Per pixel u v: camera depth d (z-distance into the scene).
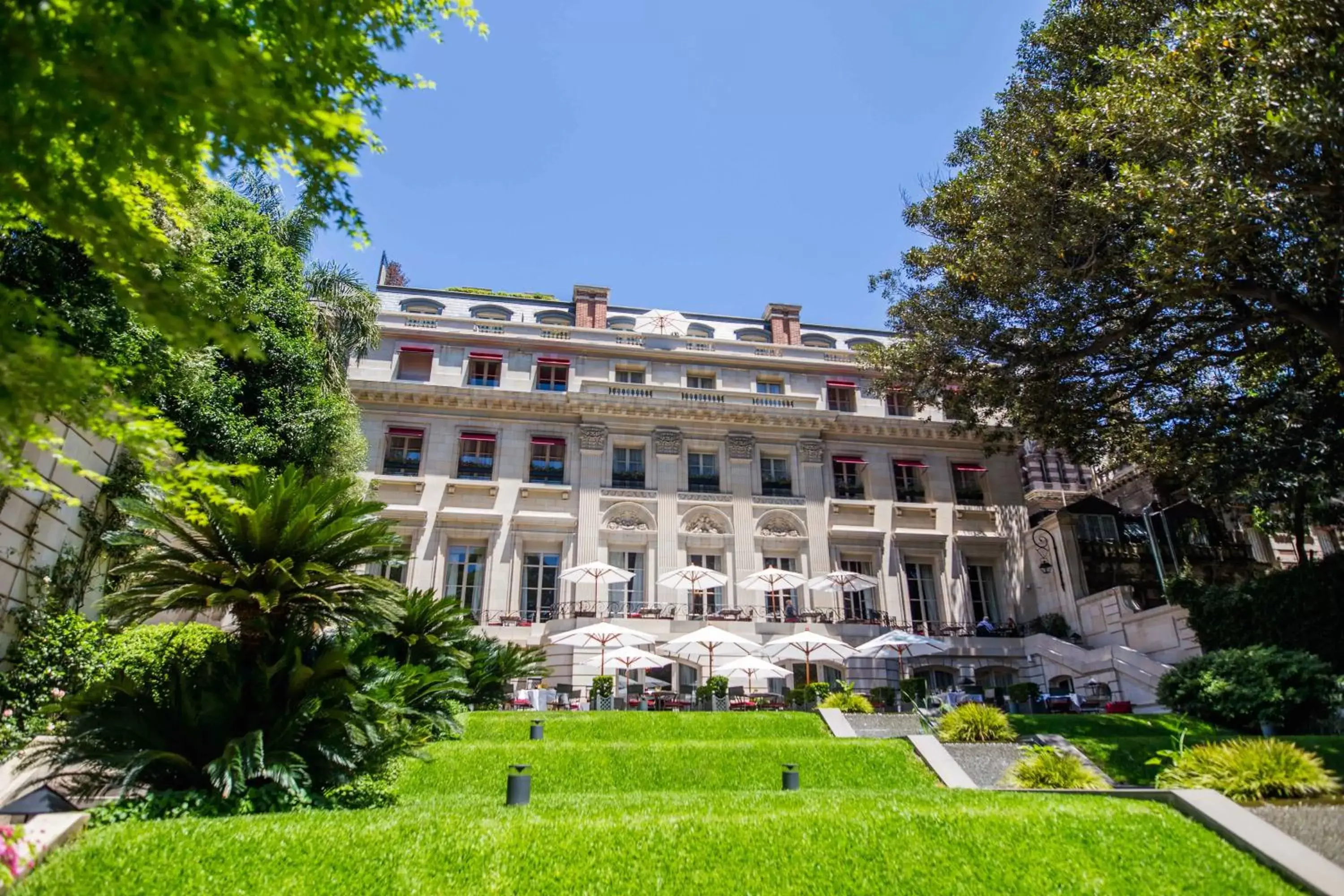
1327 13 11.81
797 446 33.00
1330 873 6.04
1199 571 30.62
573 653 26.50
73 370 4.15
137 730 8.59
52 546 12.52
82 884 5.77
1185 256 13.70
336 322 22.48
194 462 4.71
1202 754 8.96
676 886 6.12
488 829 6.90
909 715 17.02
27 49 3.73
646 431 32.03
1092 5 18.14
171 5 3.96
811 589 30.06
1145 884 6.11
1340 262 13.39
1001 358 20.19
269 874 6.04
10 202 4.68
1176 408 20.31
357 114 4.37
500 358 32.41
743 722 16.16
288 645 9.58
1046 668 28.30
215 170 4.60
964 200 20.62
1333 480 19.02
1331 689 14.78
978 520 33.41
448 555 29.30
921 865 6.42
